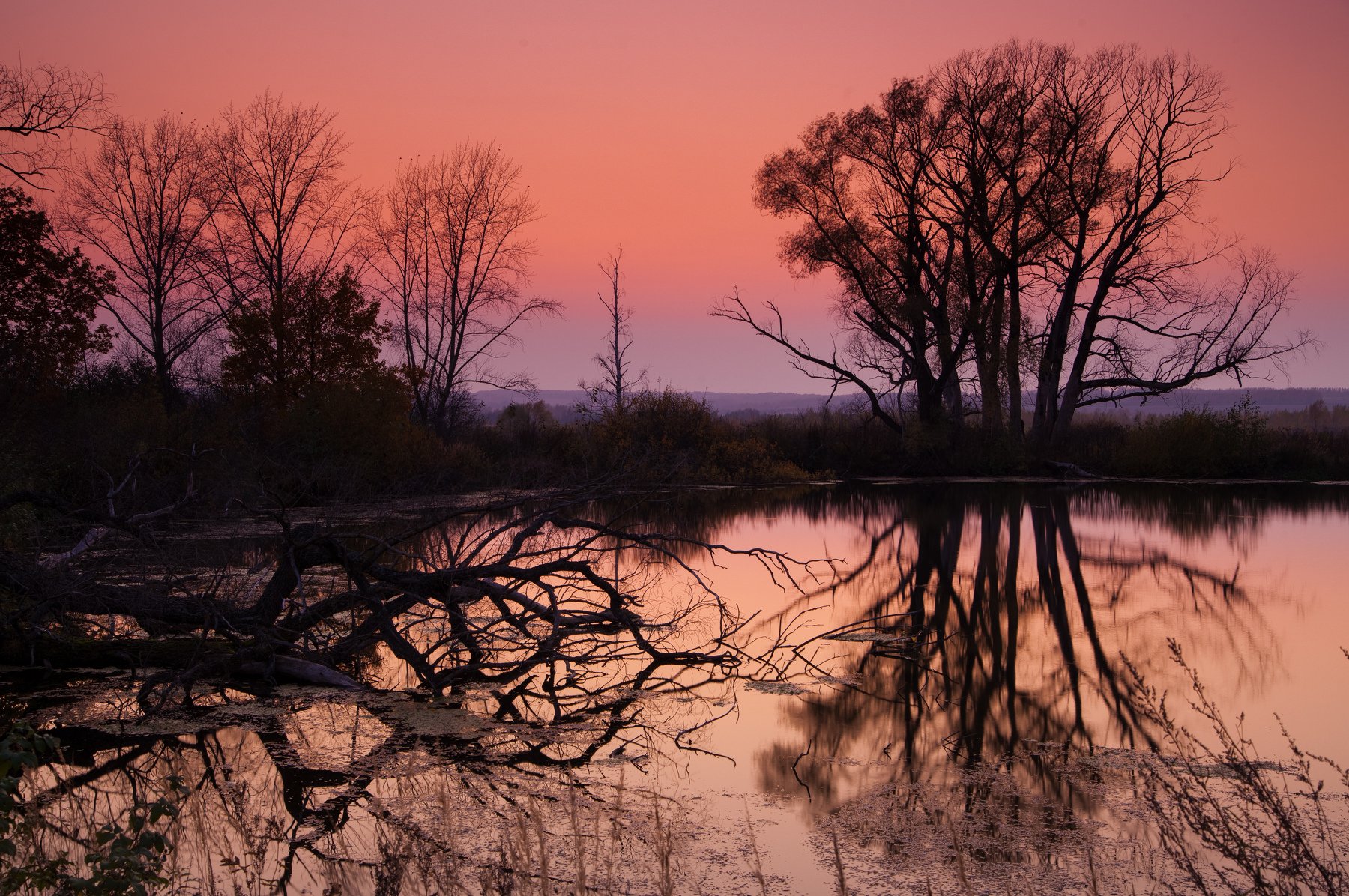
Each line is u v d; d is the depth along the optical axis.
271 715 7.84
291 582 9.34
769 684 8.98
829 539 19.14
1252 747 6.96
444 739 7.30
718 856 5.25
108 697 8.24
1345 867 4.88
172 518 14.84
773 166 37.59
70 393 23.73
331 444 22.27
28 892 4.62
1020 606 12.73
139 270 32.56
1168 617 12.02
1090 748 7.11
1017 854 5.22
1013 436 37.66
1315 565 15.95
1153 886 4.81
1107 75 35.69
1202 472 36.34
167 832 5.62
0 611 9.47
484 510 10.12
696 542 10.12
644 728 7.64
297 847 5.42
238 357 28.05
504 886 4.89
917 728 7.63
